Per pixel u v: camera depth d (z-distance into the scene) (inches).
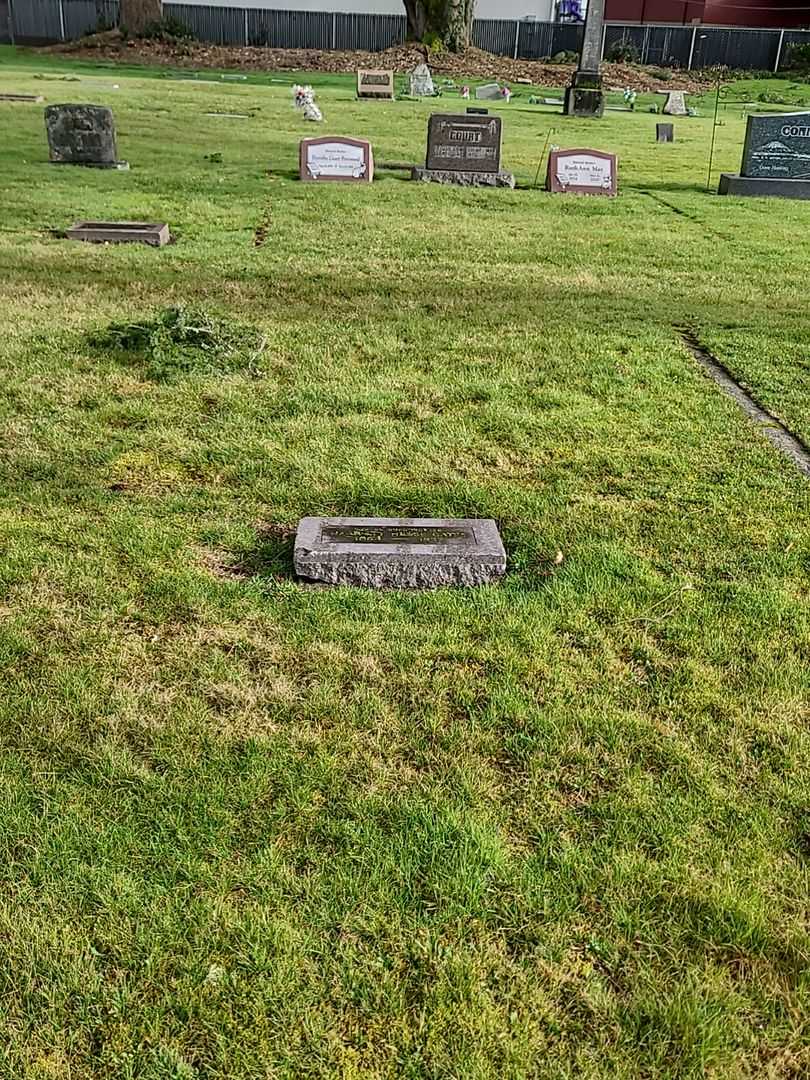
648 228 489.1
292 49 1601.9
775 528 180.5
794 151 605.9
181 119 807.7
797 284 386.9
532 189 587.8
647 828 109.4
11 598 149.6
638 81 1521.9
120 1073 83.4
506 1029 87.4
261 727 124.0
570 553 168.4
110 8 1641.2
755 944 96.3
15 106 813.2
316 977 91.5
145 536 169.0
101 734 121.8
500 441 215.6
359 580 157.5
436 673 135.3
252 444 207.3
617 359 275.1
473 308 324.2
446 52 1521.9
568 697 131.2
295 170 599.5
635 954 94.8
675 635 145.8
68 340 267.7
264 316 302.5
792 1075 85.4
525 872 103.0
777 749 122.7
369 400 233.9
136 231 397.1
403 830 108.0
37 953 93.3
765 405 246.2
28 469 193.3
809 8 1795.0
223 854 104.3
